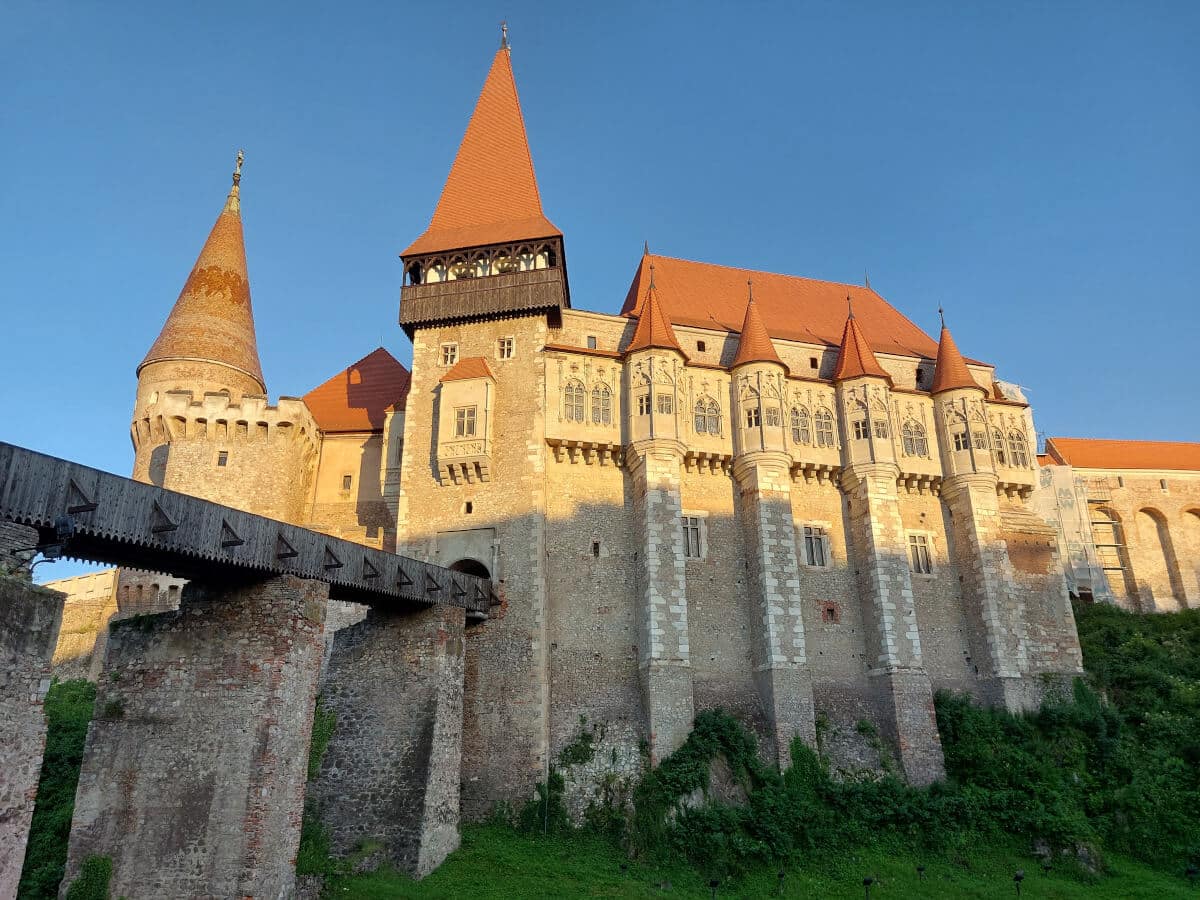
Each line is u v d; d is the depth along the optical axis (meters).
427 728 29.48
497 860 29.06
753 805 32.97
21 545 18.73
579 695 35.47
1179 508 58.41
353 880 26.39
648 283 47.09
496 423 39.44
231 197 53.88
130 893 22.08
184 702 23.73
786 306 49.78
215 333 48.03
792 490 42.22
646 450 38.66
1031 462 45.75
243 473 42.56
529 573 36.12
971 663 41.22
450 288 42.12
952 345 46.25
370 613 32.12
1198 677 41.59
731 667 37.66
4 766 16.48
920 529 43.47
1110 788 35.41
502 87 50.44
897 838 32.94
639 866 30.11
